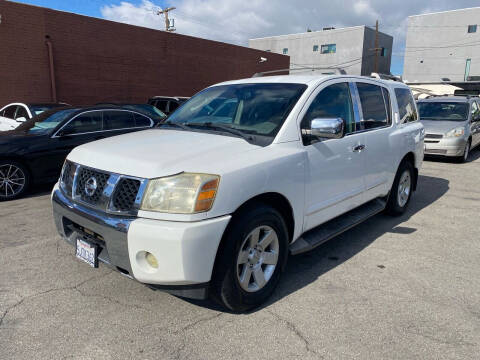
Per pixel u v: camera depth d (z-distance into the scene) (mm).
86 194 2986
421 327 2865
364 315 3020
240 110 3758
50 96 14547
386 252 4285
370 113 4570
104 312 3029
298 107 3502
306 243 3580
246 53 22172
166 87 18469
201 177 2637
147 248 2580
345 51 50219
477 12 46312
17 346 2605
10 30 13227
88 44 15305
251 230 2896
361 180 4316
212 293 2855
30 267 3811
